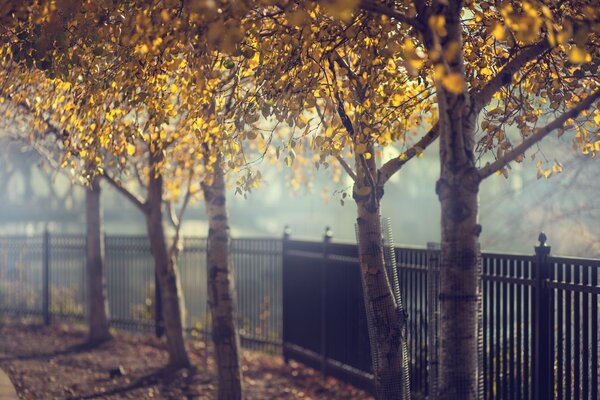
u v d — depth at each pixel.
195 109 6.60
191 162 9.12
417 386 8.84
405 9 5.79
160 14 5.38
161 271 11.43
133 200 11.44
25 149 11.76
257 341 12.77
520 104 6.52
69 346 12.91
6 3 5.45
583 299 6.48
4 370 10.80
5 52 6.46
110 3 5.61
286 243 12.27
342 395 9.94
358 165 6.02
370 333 6.34
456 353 5.18
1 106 9.00
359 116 6.01
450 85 3.90
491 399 7.60
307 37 5.59
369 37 5.89
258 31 6.02
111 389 9.96
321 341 11.04
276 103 6.06
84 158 7.14
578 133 7.23
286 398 9.95
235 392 8.85
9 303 16.33
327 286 10.91
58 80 6.82
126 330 14.70
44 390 9.75
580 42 4.41
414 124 7.38
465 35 6.48
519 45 6.13
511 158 5.07
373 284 6.23
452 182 5.10
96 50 5.82
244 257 13.50
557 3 5.73
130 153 6.65
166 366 11.34
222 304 8.88
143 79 6.21
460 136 5.05
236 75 6.48
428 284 8.24
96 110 6.61
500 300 7.75
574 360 6.59
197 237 14.72
